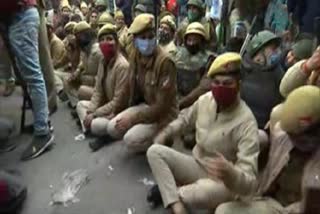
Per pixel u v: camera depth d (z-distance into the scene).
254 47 2.79
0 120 3.54
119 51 3.44
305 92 1.78
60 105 4.42
